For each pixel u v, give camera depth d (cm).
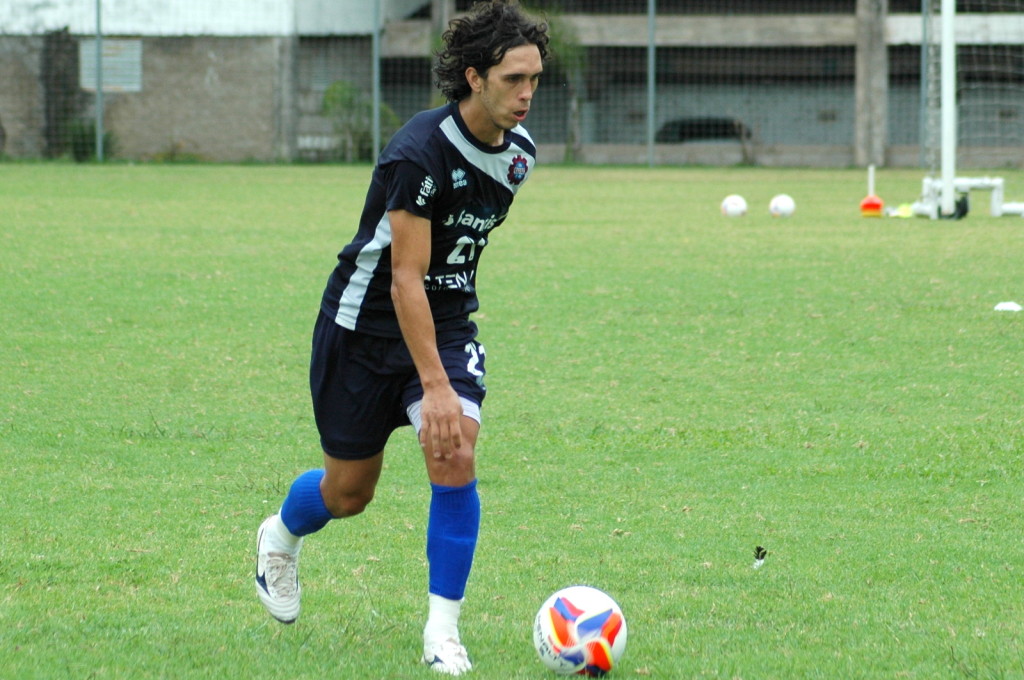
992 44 11800
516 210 6831
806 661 1212
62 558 1523
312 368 1267
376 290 1221
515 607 1374
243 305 3472
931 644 1260
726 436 2161
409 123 1185
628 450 2072
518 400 2414
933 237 5359
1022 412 2334
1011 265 4388
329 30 12231
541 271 4200
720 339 3044
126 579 1455
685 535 1642
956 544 1608
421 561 1537
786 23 12188
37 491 1812
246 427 2206
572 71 12181
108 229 5384
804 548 1591
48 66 11675
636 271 4216
